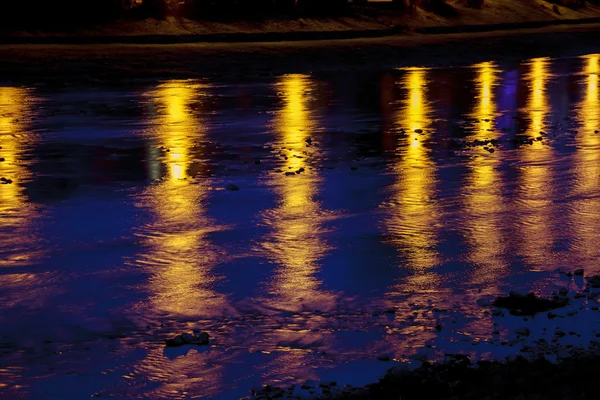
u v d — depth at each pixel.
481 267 16.31
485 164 27.19
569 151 29.59
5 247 18.00
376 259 16.89
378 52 69.38
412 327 13.27
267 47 67.75
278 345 12.70
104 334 13.27
